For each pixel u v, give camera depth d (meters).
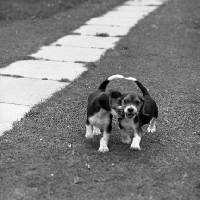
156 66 11.61
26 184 5.57
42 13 18.20
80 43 13.83
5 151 6.52
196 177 5.87
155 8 21.00
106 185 5.58
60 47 13.30
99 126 6.70
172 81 10.37
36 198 5.26
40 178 5.72
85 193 5.39
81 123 7.71
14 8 18.41
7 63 11.46
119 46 13.49
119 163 6.24
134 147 6.60
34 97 8.98
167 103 8.84
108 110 6.33
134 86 9.89
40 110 8.20
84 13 18.88
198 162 6.33
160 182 5.70
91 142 6.97
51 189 5.46
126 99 6.30
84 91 9.41
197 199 5.32
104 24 16.88
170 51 13.19
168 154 6.59
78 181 5.64
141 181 5.71
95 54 12.59
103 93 6.39
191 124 7.83
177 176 5.88
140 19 18.06
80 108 8.42
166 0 23.84
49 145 6.77
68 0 20.77
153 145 6.93
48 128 7.44
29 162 6.19
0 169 5.94
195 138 7.24
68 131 7.35
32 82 9.95
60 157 6.38
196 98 9.20
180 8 21.03
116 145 6.90
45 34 14.94
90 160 6.30
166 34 15.39
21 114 8.05
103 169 6.02
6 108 8.31
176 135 7.36
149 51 13.10
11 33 15.03
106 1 22.31
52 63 11.58
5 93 9.16
